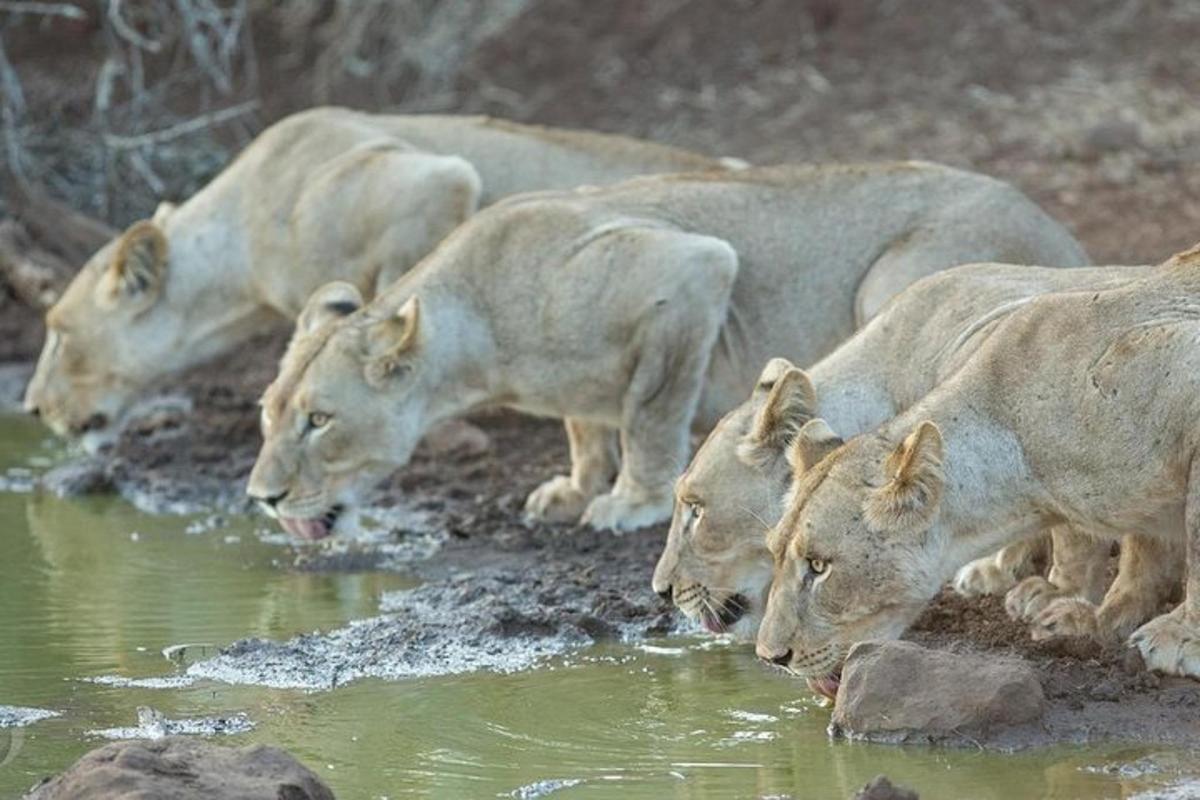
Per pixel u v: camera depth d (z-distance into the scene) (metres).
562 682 11.06
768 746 9.92
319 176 16.09
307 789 8.71
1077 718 9.95
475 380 13.82
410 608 12.59
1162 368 9.96
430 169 15.71
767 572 11.33
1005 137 21.58
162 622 12.49
